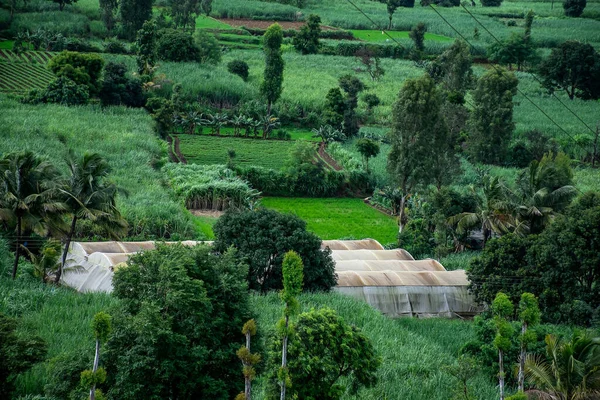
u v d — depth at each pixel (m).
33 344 34.22
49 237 64.25
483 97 119.69
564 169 72.00
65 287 57.28
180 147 113.94
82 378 23.30
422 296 61.47
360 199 100.50
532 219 70.00
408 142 86.00
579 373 36.34
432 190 84.12
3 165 58.97
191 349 33.06
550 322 54.88
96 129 107.62
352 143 124.44
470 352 45.94
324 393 32.78
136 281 34.66
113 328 32.34
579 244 53.47
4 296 50.19
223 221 59.12
